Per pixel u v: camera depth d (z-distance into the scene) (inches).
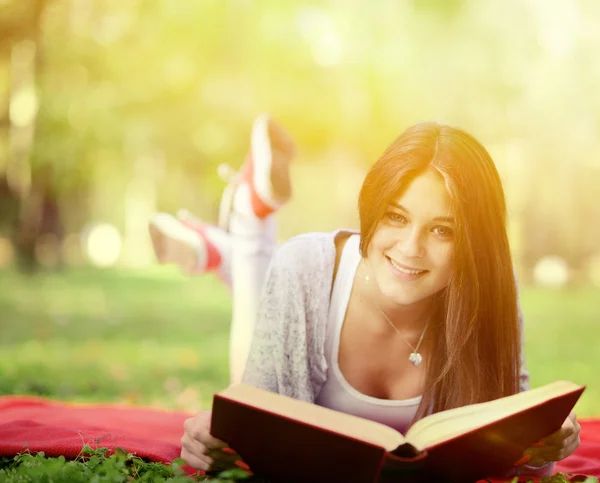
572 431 121.7
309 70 889.5
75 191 929.5
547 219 866.1
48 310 622.2
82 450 128.0
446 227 120.7
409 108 882.1
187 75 858.8
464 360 127.7
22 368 323.9
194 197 1134.4
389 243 122.7
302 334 133.3
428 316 133.5
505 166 852.6
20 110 906.1
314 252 135.6
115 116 837.2
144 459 131.8
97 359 384.8
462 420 112.6
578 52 820.6
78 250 1314.0
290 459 111.0
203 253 211.9
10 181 959.0
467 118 861.8
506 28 828.6
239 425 109.3
